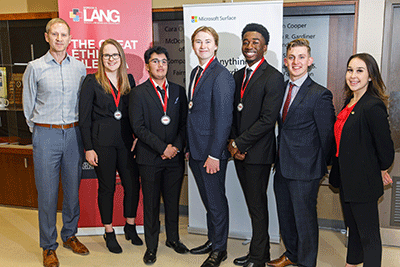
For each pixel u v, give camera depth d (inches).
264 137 93.9
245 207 124.7
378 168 85.1
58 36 98.3
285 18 130.4
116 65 105.3
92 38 121.3
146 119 101.3
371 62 82.3
